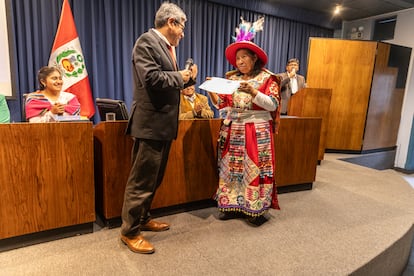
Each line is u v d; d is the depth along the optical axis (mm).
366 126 4629
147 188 1580
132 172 1563
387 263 1847
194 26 4336
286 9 5043
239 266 1535
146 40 1430
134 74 1501
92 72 3668
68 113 2303
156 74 1366
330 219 2162
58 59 3107
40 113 2066
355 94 4527
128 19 3816
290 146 2592
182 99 2686
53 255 1562
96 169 1947
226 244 1752
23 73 3227
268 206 2006
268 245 1757
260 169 1936
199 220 2064
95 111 3713
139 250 1601
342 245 1792
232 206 2010
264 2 4812
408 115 5125
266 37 5090
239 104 1918
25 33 3197
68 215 1704
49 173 1612
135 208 1565
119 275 1421
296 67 3600
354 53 4441
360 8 5129
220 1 4430
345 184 3041
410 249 2312
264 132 1932
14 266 1455
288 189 2725
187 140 2080
